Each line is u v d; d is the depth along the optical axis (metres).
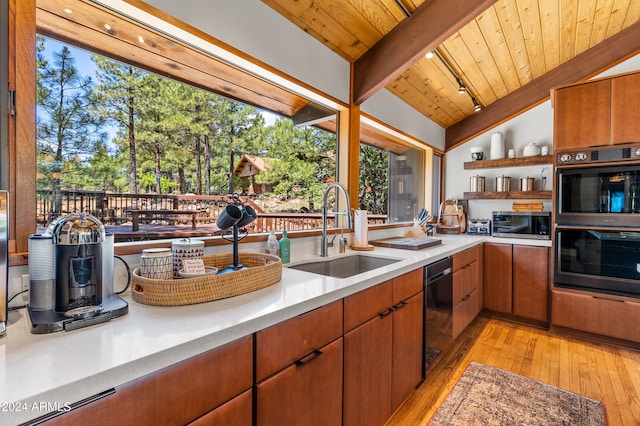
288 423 1.05
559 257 2.83
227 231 1.74
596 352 2.53
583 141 2.68
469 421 1.71
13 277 0.98
